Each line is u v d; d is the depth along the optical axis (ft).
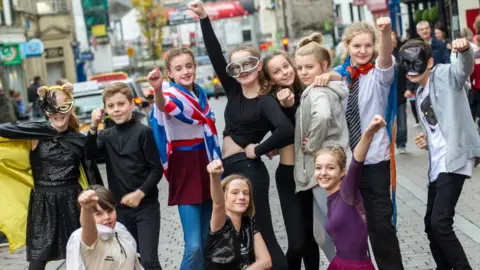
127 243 21.30
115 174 24.68
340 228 22.03
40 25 189.16
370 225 24.25
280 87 24.36
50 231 25.61
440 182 23.86
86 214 19.72
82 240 20.35
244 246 22.18
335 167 22.30
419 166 49.03
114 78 113.50
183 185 24.29
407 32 103.14
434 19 102.68
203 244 24.32
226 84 24.64
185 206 24.25
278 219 38.42
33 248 25.61
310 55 24.40
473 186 41.06
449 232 23.66
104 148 24.90
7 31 147.23
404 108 54.29
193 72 24.43
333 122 23.66
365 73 24.61
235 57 23.86
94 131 24.49
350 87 24.70
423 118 24.52
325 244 23.70
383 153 24.30
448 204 23.72
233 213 22.11
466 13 90.68
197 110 24.16
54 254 25.68
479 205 36.58
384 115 24.63
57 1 192.13
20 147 25.94
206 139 24.31
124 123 24.70
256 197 23.79
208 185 24.50
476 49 49.14
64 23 191.83
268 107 23.65
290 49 160.35
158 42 285.02
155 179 24.31
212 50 24.73
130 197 24.13
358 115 24.57
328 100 23.48
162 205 46.32
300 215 24.38
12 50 122.62
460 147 23.68
